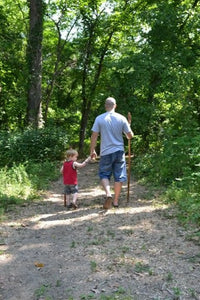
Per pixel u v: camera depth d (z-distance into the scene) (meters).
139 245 4.87
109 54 23.27
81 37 23.52
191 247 4.66
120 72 15.52
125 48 21.44
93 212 6.69
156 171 9.50
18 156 14.85
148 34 15.02
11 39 20.75
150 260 4.35
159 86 14.09
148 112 14.10
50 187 9.98
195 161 8.24
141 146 15.49
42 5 20.03
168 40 14.92
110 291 3.66
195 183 7.55
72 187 7.24
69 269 4.27
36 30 19.38
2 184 8.92
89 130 27.08
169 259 4.34
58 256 4.69
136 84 14.43
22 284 3.97
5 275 4.20
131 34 21.69
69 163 7.26
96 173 12.79
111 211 6.64
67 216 6.59
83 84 24.14
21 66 22.06
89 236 5.37
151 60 14.30
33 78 19.38
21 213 6.94
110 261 4.40
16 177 9.76
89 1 21.44
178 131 9.68
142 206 6.85
